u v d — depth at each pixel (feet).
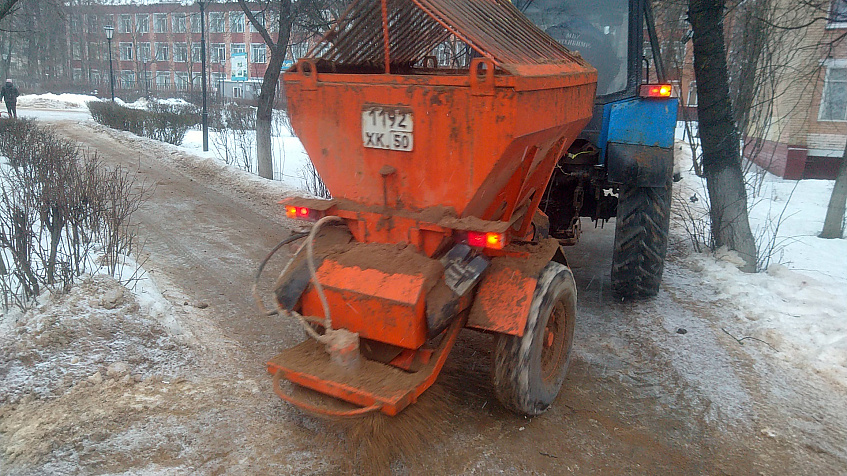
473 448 11.20
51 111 91.76
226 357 14.55
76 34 159.94
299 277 11.09
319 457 10.73
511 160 10.66
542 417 12.34
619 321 17.19
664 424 12.19
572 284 12.71
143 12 176.45
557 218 19.12
